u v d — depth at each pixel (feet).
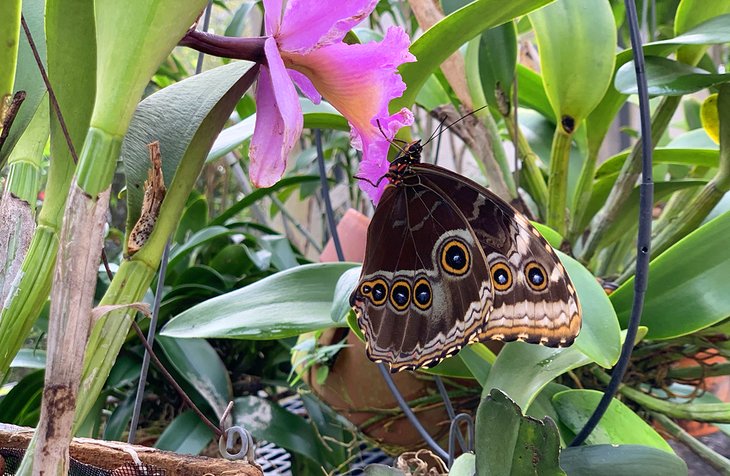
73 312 0.37
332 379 1.00
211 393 1.08
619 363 0.62
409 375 0.93
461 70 1.01
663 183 1.01
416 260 0.61
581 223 1.07
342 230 1.07
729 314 0.70
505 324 0.58
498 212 0.59
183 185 0.45
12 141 0.54
